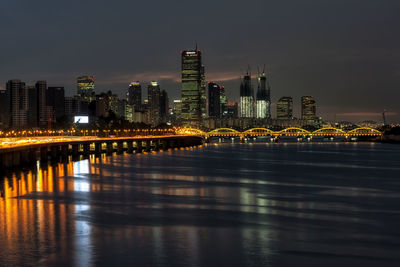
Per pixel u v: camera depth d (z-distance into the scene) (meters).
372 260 45.78
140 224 60.34
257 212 69.38
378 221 62.97
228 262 45.44
